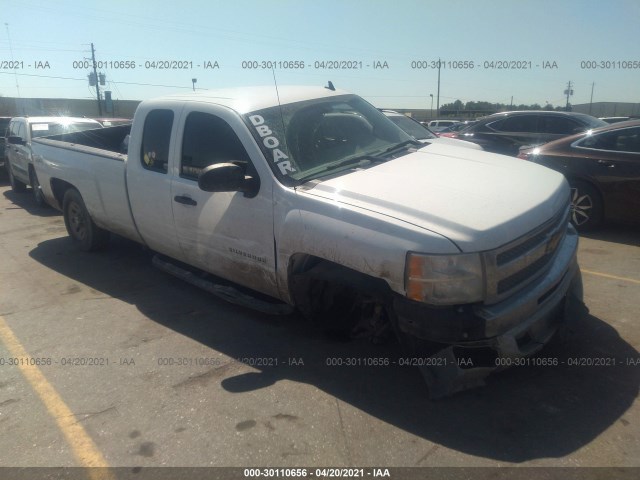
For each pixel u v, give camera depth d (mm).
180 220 4480
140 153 4902
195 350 4016
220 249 4184
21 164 10594
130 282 5555
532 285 3238
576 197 6801
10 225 8469
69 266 6141
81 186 5922
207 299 5016
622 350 3734
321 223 3352
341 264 3275
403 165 3910
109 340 4242
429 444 2865
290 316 4523
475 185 3486
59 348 4137
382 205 3223
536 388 3334
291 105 4367
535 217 3223
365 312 3840
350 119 4555
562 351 3746
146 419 3191
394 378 3518
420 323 2988
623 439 2844
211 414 3205
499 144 10586
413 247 2943
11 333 4438
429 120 36688
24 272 5992
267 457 2824
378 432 2980
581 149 6754
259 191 3777
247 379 3578
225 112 4152
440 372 3156
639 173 6242
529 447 2812
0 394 3531
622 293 4703
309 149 4020
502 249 2951
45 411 3322
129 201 5086
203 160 4266
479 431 2955
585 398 3217
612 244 6273
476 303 2953
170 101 4691
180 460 2834
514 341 3033
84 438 3043
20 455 2926
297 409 3219
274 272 3789
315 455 2820
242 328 4355
